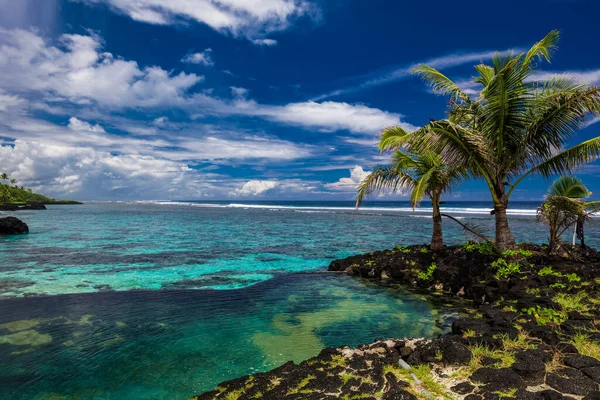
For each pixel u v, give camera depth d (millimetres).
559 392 4363
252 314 9047
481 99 11391
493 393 4352
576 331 6230
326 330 7875
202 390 5320
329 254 19922
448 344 5566
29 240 25781
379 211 85375
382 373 5078
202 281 13008
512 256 11656
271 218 56406
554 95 10398
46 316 8820
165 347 6910
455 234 30188
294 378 5090
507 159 11805
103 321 8445
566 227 13227
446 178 13805
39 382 5559
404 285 12391
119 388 5375
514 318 7047
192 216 61875
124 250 21109
